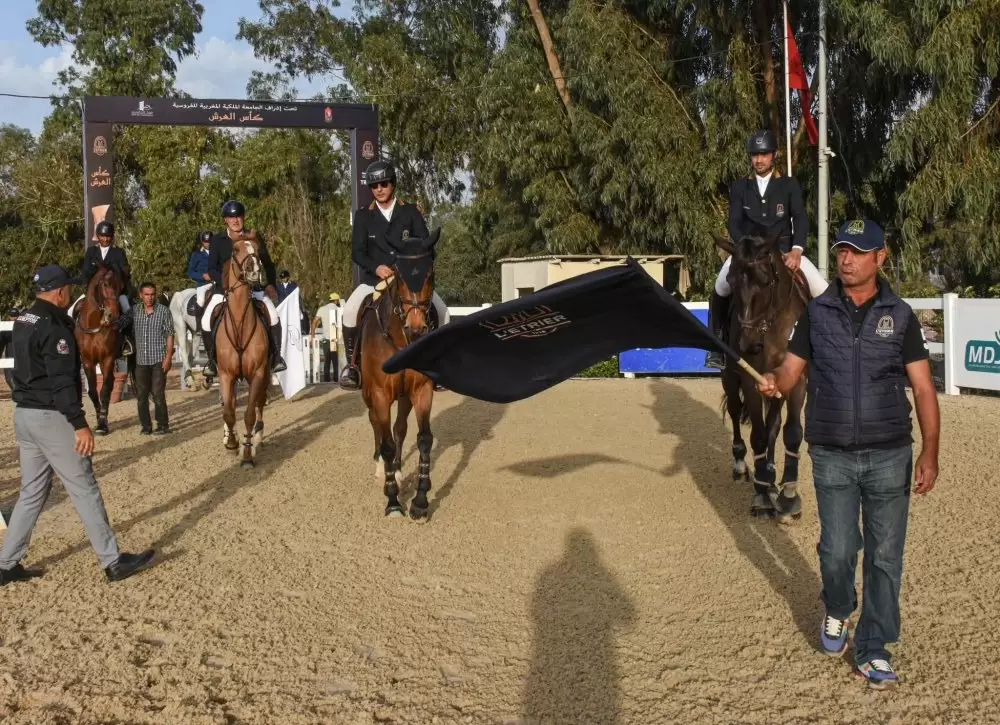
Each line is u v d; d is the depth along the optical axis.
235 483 8.98
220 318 9.97
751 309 6.72
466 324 4.63
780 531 6.88
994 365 12.90
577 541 6.80
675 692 4.36
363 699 4.34
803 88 19.97
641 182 24.14
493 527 7.23
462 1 35.69
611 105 23.89
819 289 7.81
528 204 31.44
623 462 9.45
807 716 4.08
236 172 38.50
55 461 5.77
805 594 5.55
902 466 4.24
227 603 5.61
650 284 4.32
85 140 20.56
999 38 17.84
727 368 7.95
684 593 5.66
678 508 7.64
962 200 19.00
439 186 38.41
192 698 4.38
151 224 37.78
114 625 5.24
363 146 21.86
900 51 18.53
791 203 7.81
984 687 4.28
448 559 6.47
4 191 47.44
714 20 23.22
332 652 4.89
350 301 8.29
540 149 26.66
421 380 7.41
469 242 42.47
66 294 5.79
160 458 10.32
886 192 23.31
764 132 7.85
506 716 4.16
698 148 23.59
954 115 18.17
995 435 10.01
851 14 19.23
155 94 41.78
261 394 10.30
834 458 4.32
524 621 5.28
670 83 24.75
